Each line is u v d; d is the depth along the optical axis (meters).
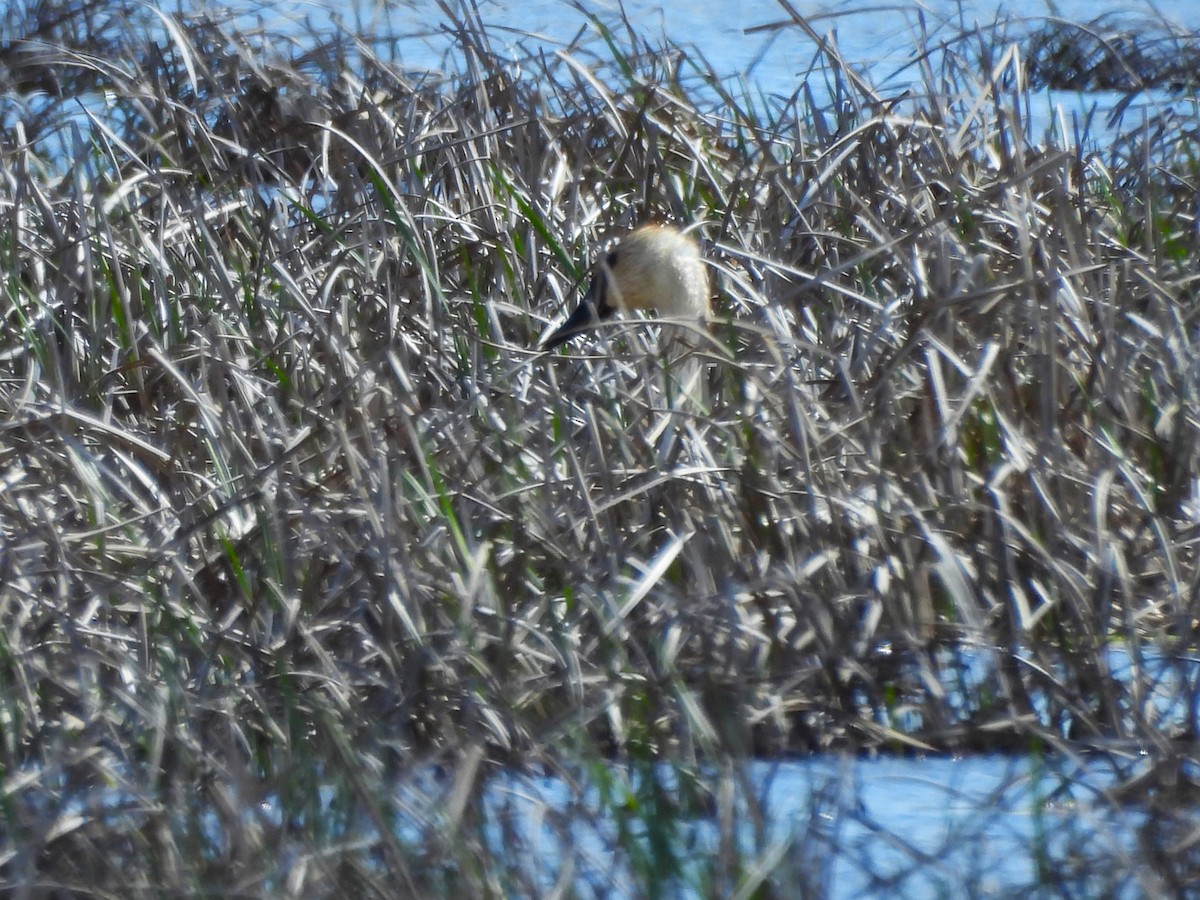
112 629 10.38
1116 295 13.98
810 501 11.23
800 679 10.39
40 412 12.31
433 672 10.00
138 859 8.16
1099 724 10.48
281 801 8.62
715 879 8.05
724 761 9.44
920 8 18.08
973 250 15.34
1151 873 8.50
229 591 10.84
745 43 33.19
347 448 10.88
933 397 12.56
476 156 17.02
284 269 14.55
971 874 8.65
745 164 17.91
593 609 10.28
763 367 12.95
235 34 22.00
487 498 11.19
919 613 11.03
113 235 15.30
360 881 7.94
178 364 13.71
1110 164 18.84
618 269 15.55
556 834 8.54
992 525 11.49
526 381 12.98
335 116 19.28
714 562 11.16
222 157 18.31
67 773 8.95
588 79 17.61
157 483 11.96
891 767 10.22
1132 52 28.94
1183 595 11.38
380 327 14.41
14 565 10.38
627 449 11.84
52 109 22.20
